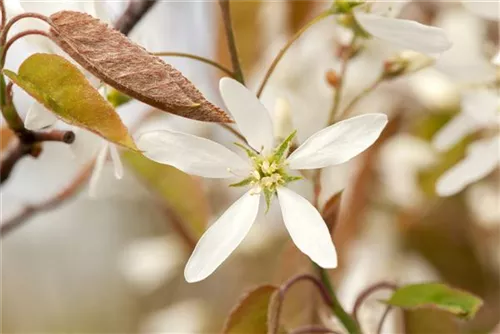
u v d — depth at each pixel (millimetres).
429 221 344
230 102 235
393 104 331
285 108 253
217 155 236
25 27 238
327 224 240
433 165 327
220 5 242
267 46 310
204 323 385
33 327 581
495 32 312
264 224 362
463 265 348
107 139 224
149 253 394
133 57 222
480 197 343
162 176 309
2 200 372
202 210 312
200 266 232
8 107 240
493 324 339
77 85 224
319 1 297
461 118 286
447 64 275
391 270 333
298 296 302
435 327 259
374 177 330
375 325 308
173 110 222
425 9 323
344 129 233
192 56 243
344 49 276
